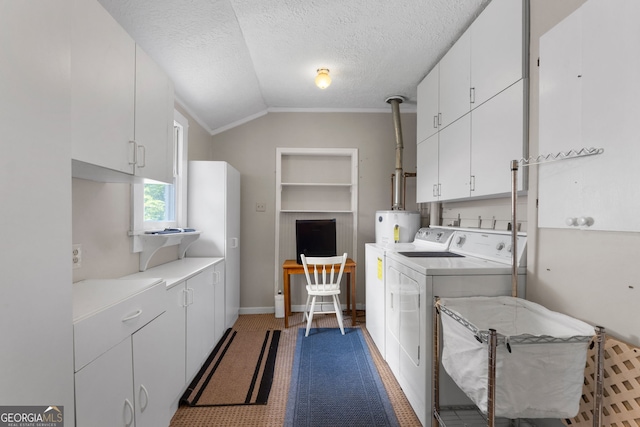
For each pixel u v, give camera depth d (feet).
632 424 3.29
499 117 5.62
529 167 5.06
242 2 5.96
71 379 2.92
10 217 2.31
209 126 11.31
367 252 9.41
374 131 12.14
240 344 8.80
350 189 12.37
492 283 5.18
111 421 3.49
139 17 5.64
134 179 5.25
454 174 7.22
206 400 6.12
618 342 3.47
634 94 3.37
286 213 12.02
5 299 2.27
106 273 5.53
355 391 6.46
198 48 7.05
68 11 2.93
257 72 9.01
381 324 7.94
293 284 11.91
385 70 8.86
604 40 3.70
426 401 5.12
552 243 4.62
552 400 3.50
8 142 2.29
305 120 12.01
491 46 5.83
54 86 2.76
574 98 4.13
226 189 9.47
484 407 3.48
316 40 7.34
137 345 4.04
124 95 4.39
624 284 3.55
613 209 3.61
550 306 4.65
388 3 6.05
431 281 5.11
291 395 6.32
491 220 7.09
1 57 2.23
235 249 10.71
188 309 6.28
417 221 9.89
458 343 4.04
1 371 2.25
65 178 2.89
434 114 8.26
